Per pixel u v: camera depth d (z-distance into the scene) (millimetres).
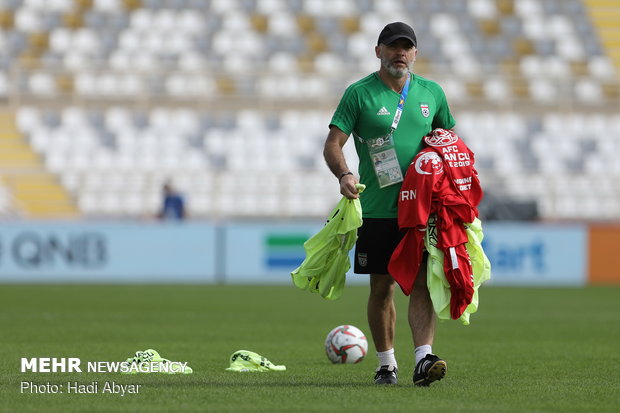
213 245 82625
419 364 22656
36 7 111375
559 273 84125
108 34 110250
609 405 19938
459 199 23016
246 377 25141
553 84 112312
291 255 82812
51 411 18781
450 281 22859
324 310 54281
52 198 90062
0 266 80000
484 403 20047
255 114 103688
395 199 23500
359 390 22172
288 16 114250
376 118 23469
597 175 90312
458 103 107750
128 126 101625
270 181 90938
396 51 23219
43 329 41250
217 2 114250
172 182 91062
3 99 104938
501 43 115000
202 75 107438
